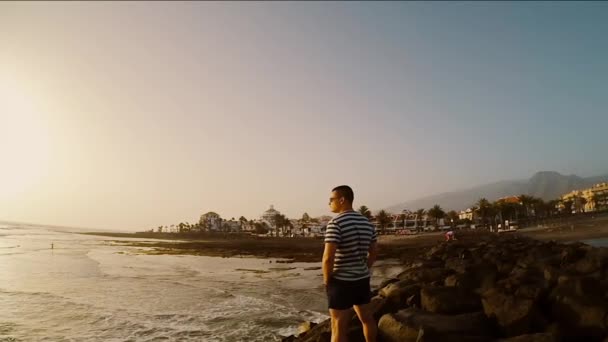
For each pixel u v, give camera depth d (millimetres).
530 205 116250
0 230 167750
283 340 10414
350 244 4613
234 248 84750
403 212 163250
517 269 10180
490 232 89500
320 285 25000
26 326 13477
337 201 4984
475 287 9523
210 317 14984
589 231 63156
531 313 5941
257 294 20906
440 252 31078
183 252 69375
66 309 16312
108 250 70000
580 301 5906
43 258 44188
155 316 15117
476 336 5789
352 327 6949
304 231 171125
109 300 18594
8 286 22547
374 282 24422
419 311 7082
